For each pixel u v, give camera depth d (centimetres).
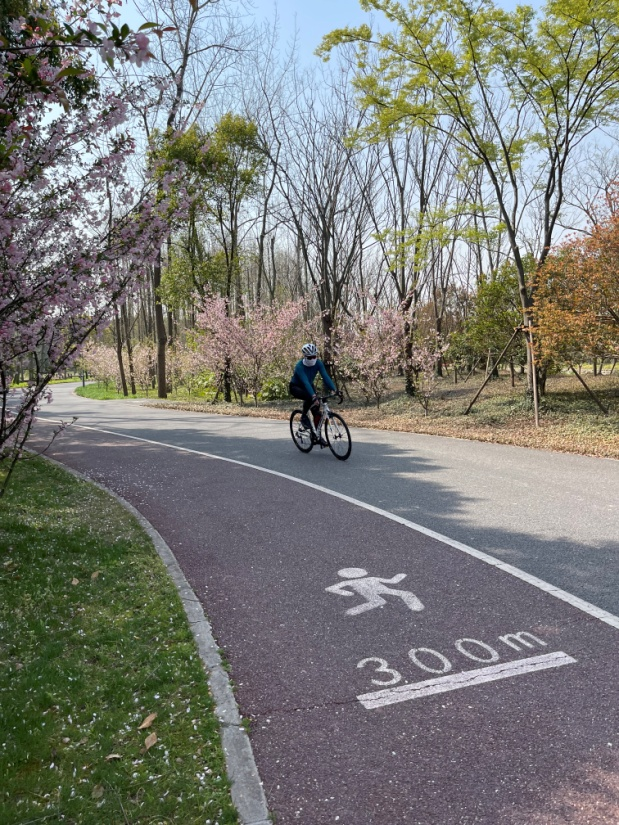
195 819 248
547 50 1318
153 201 559
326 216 2341
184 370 3275
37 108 474
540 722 304
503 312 1622
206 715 316
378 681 349
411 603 450
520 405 1526
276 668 367
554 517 646
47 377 518
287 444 1212
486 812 248
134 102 539
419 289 2170
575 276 1187
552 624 407
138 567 531
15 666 365
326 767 279
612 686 331
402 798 258
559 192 1402
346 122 2192
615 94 1336
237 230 2662
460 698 328
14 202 500
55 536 599
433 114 1462
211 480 890
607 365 2516
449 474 876
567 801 252
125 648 388
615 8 1207
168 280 2503
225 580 510
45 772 275
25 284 509
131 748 291
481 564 521
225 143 2291
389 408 1841
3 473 874
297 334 2312
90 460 1076
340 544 588
